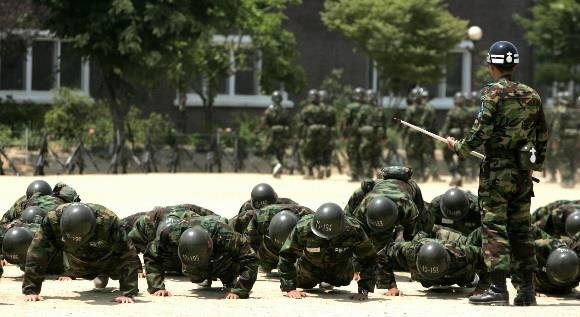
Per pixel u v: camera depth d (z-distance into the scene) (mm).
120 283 24984
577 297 26516
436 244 26109
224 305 24297
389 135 85062
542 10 96000
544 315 22719
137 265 25109
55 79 94375
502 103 24203
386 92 97125
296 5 99062
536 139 24625
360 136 69688
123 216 42469
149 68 78125
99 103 86062
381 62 90938
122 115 77562
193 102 96625
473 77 103500
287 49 92125
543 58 99625
